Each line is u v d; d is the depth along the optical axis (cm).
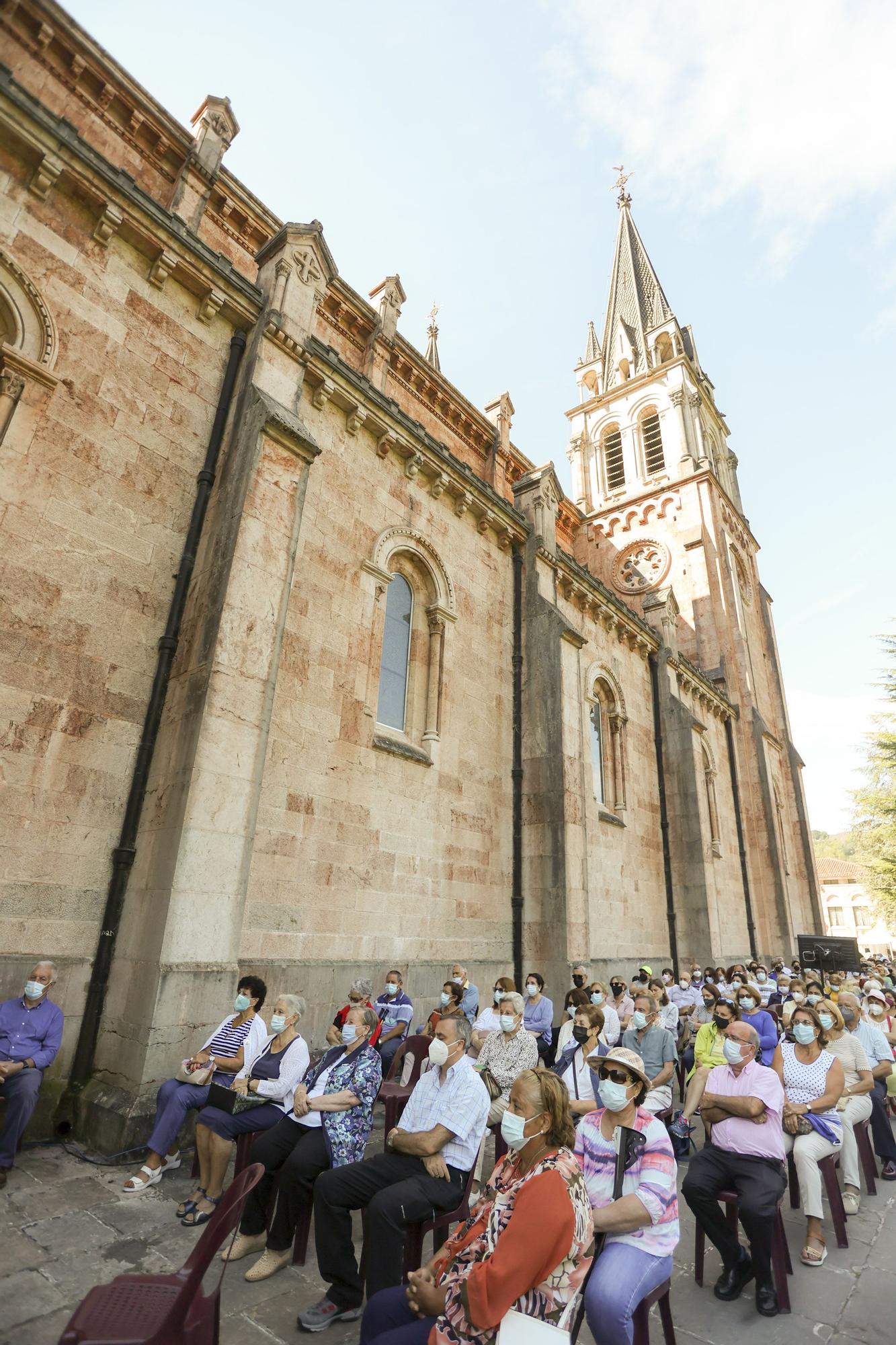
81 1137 687
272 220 1546
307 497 1124
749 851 2894
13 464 792
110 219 927
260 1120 575
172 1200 577
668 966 1966
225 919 781
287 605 1030
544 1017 1084
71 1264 459
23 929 725
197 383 1029
